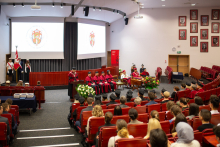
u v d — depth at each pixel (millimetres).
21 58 15242
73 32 16656
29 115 8125
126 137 3145
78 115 5984
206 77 16422
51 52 15656
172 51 19016
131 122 4137
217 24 18672
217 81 11836
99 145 3965
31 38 15266
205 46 18828
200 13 18672
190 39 18859
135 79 13258
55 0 12938
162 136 2078
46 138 5777
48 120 7547
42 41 15445
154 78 12570
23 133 6184
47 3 13281
